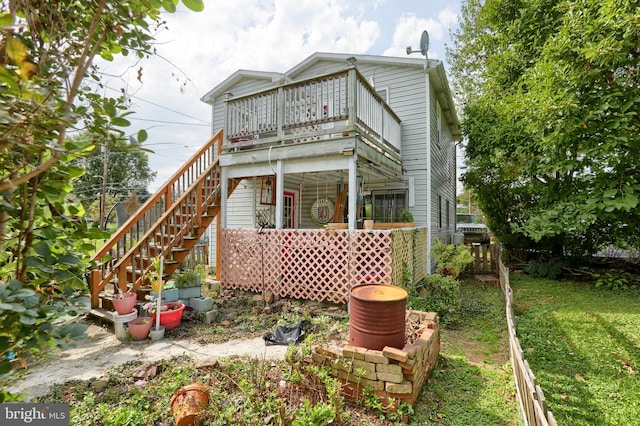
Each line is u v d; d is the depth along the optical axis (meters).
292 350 3.14
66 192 1.48
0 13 1.14
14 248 1.34
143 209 5.55
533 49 8.10
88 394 2.73
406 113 8.62
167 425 2.45
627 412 2.96
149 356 3.75
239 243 6.68
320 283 5.75
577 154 6.12
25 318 1.02
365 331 3.05
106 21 1.40
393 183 8.83
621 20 4.72
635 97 5.04
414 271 6.92
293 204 10.35
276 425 2.42
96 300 4.96
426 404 2.96
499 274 8.16
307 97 6.38
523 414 2.66
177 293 5.28
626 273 7.61
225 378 3.10
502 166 9.10
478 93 15.95
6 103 1.01
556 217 6.73
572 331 4.80
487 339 4.67
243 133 6.81
